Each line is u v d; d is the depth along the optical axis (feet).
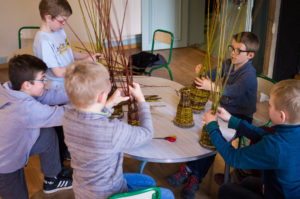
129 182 5.02
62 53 7.35
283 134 4.09
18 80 5.24
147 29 16.43
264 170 4.59
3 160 5.36
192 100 5.92
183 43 17.46
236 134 5.39
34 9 14.46
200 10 16.67
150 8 15.94
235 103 6.68
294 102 3.91
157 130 5.41
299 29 10.41
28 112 5.24
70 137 3.81
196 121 5.74
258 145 4.26
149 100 6.46
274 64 11.53
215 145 4.66
